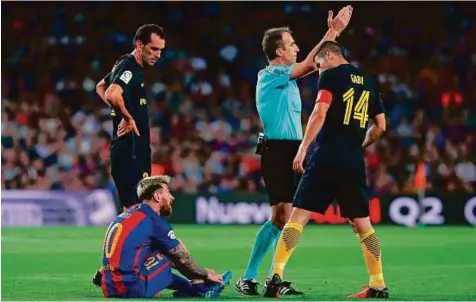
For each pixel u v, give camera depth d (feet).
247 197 285.64
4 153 313.53
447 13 391.86
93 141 326.03
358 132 104.78
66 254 178.60
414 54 386.11
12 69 364.79
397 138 334.03
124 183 115.24
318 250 187.73
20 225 281.13
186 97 359.46
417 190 302.45
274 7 395.34
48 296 109.09
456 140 346.74
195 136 338.54
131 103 114.42
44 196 283.59
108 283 103.09
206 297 104.27
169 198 104.47
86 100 356.59
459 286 124.06
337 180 104.53
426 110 361.30
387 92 366.43
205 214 283.18
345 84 103.91
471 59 383.04
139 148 115.03
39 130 326.85
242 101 365.81
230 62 383.04
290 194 112.68
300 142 113.60
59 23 382.22
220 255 180.86
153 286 102.83
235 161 320.50
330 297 107.96
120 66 113.50
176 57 378.32
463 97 367.66
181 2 391.86
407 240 219.41
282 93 112.47
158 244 103.24
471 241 215.92
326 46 105.70
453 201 285.84
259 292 114.83
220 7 393.50
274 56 114.01
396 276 138.10
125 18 388.37
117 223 103.24
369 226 106.11
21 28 377.30
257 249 112.57
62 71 367.66
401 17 392.06
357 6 392.06
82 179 314.14
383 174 310.45
